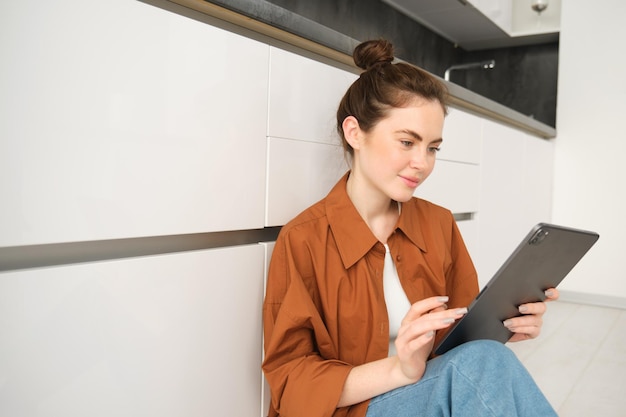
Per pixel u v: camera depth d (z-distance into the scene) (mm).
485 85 3676
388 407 854
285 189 1205
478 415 727
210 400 1036
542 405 747
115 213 847
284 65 1171
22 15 710
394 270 1063
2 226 710
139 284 891
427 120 950
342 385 864
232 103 1046
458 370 757
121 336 868
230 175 1056
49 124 750
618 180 3172
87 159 801
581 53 3242
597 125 3225
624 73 3129
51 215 762
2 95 698
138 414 904
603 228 3223
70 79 770
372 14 2650
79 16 774
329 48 1326
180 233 959
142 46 865
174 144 933
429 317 788
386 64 1037
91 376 830
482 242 2400
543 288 958
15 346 735
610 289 3186
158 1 967
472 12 2926
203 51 974
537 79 3510
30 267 784
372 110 989
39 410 767
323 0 2307
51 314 773
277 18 1132
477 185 2299
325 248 1019
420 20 3053
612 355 2209
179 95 935
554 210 3385
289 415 903
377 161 991
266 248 1149
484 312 867
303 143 1250
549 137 3359
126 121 851
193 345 994
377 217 1094
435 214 1180
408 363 814
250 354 1126
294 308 942
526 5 3389
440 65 3342
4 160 706
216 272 1032
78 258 847
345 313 995
